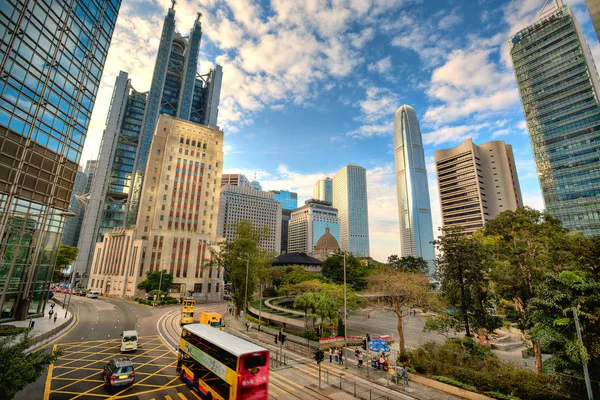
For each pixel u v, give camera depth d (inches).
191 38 7066.9
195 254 3395.7
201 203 3833.7
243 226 2202.3
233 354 668.7
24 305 1555.1
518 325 1069.1
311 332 1425.9
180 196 3710.6
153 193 3713.1
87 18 1843.0
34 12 1478.8
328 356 1211.9
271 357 1176.8
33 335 1173.7
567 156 4212.6
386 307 1307.8
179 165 3774.6
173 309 2490.2
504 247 1402.6
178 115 6461.6
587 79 4173.2
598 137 3976.4
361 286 3282.5
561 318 725.9
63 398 712.4
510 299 1138.0
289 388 863.7
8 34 1354.6
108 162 5492.1
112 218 5418.3
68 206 1779.0
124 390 780.0
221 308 2687.0
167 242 3292.3
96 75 1948.8
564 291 747.4
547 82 4569.4
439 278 1432.1
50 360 589.0
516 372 829.8
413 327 2063.2
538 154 4522.6
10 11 1359.5
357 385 905.5
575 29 4387.3
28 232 1541.6
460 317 1294.3
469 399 810.8
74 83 1764.3
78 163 1831.9
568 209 4089.6
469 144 6412.4
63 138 1702.8
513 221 1546.5
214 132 4153.5
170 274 3102.9
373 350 1237.1
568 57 4399.6
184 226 3661.4
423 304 1229.7
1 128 1348.4
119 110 5743.1
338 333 1496.1
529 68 4810.5
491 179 6269.7
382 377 981.2
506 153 6318.9
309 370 1034.1
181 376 888.9
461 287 1312.7
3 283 1401.3
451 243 1362.0
